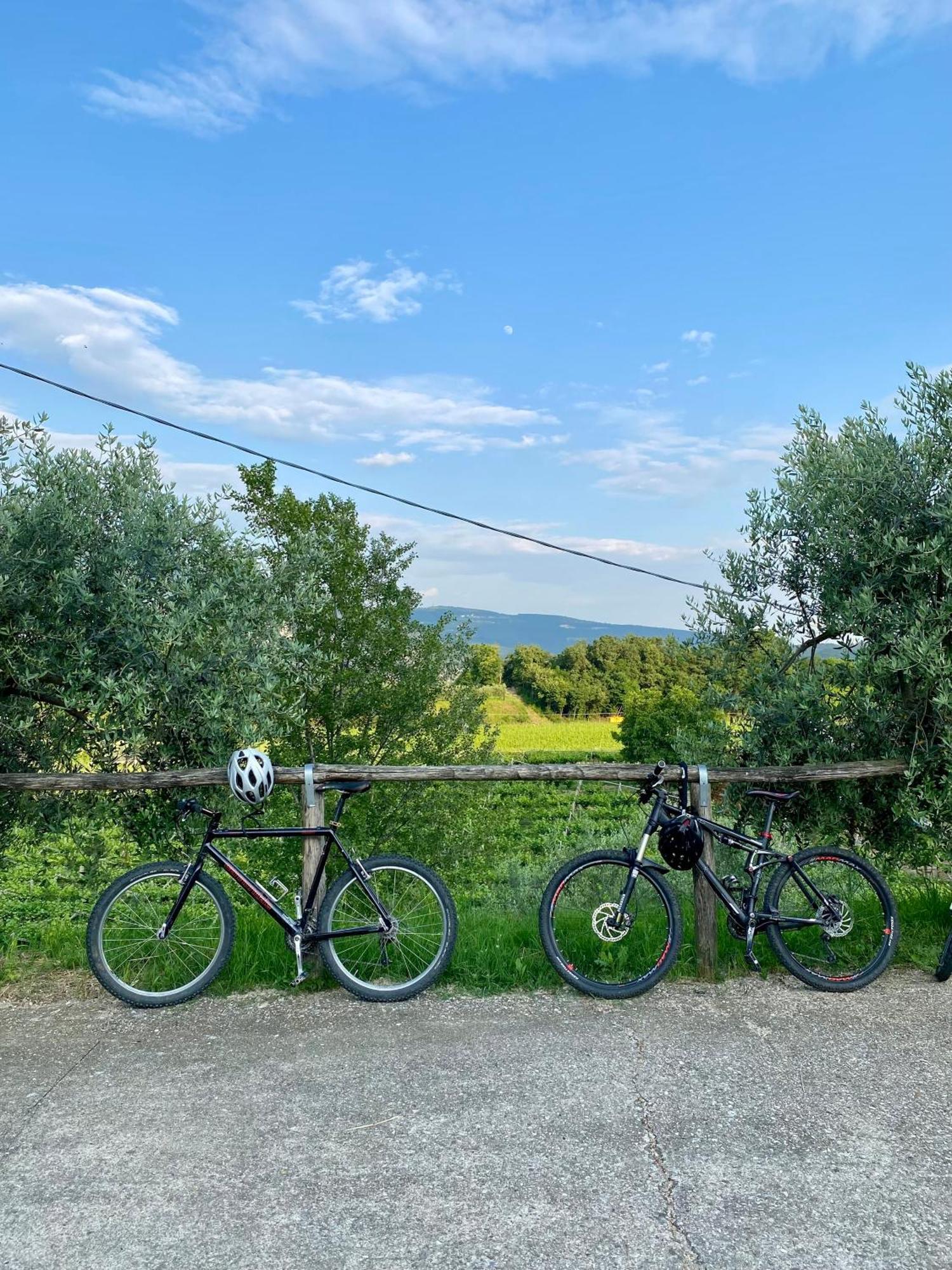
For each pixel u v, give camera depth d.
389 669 10.52
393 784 10.27
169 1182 3.09
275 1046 4.19
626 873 5.00
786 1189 3.02
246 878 4.84
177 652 5.44
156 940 4.86
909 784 5.33
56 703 5.43
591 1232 2.80
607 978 4.93
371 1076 3.86
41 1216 2.91
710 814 5.18
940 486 5.51
